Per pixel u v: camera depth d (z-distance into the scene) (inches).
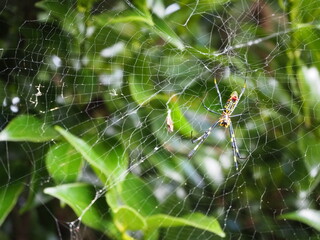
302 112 26.0
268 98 26.7
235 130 27.4
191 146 26.2
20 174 24.9
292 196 26.6
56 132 24.6
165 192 26.0
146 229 23.7
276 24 26.7
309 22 25.8
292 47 26.0
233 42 27.1
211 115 27.4
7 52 25.9
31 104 25.9
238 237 27.1
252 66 27.0
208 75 27.0
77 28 25.4
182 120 25.2
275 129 26.6
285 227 26.8
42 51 25.9
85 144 23.9
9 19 25.7
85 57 25.7
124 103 25.7
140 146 25.5
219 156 27.0
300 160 26.0
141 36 25.6
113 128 25.5
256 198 27.0
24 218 25.6
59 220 25.9
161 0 25.6
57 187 23.7
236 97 27.3
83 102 25.8
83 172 25.2
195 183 26.3
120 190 23.8
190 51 26.2
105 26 25.2
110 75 25.6
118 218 23.5
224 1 26.1
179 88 26.6
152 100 25.8
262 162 26.8
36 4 25.0
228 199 27.1
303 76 25.7
